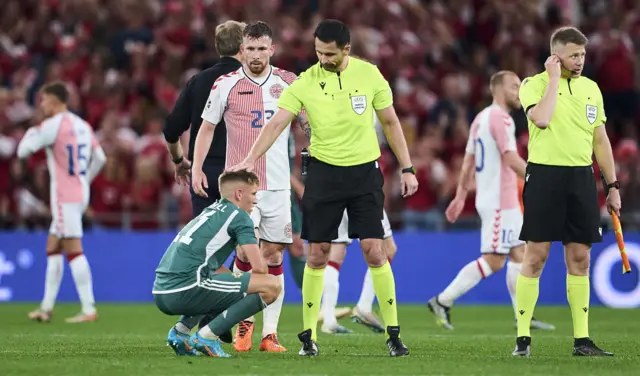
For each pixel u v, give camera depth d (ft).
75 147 138.41
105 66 222.48
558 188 85.81
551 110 84.07
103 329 125.70
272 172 94.63
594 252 169.07
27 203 181.98
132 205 184.65
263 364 79.00
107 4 238.07
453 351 94.27
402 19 241.14
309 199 84.84
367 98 84.23
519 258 125.80
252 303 83.71
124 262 179.01
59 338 110.52
